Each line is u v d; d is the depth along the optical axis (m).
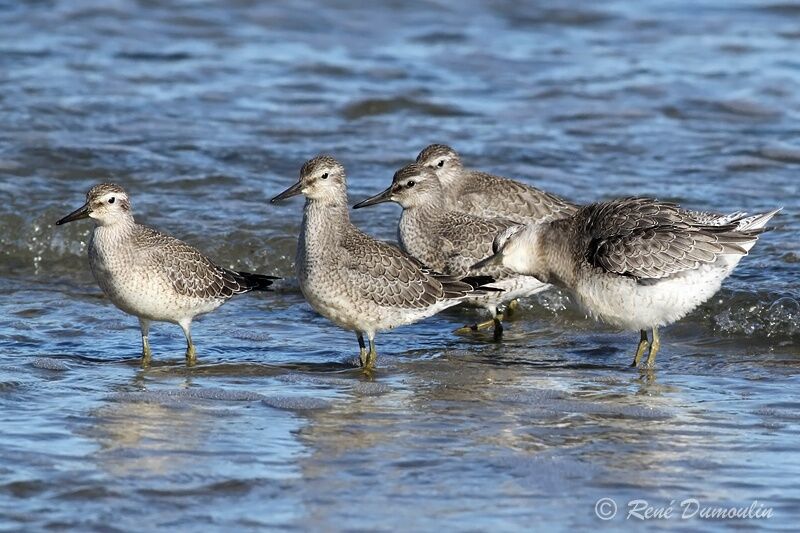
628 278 14.68
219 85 26.98
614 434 12.59
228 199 20.92
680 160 23.00
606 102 26.19
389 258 14.96
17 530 10.25
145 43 29.56
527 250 15.57
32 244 19.66
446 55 29.22
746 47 29.48
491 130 24.67
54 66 27.64
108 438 12.31
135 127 24.19
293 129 24.47
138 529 10.30
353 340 16.31
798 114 25.45
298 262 15.12
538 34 30.73
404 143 23.88
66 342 15.88
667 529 10.38
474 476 11.46
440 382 14.49
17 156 22.31
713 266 14.66
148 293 14.83
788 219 19.81
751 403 13.56
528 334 16.75
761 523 10.51
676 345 15.96
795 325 16.06
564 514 10.66
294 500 10.90
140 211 20.14
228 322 16.94
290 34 30.53
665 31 30.80
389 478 11.40
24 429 12.53
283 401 13.63
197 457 11.85
